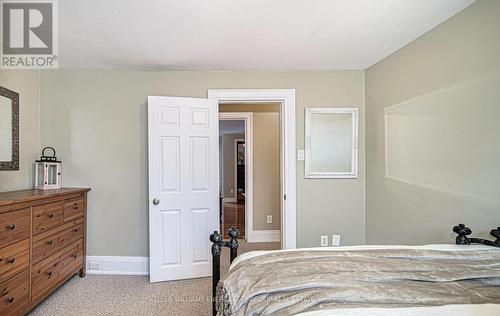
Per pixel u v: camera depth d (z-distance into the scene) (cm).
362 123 320
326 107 319
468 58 186
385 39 238
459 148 193
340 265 128
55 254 249
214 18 203
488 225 173
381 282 114
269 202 450
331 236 321
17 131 271
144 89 316
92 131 314
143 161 316
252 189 447
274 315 98
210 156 312
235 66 304
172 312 234
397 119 261
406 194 249
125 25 212
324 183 321
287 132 319
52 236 244
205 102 311
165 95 317
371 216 308
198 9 190
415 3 184
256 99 319
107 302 249
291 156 319
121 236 316
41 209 229
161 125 295
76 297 258
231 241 175
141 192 316
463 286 112
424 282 115
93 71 313
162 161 296
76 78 312
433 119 217
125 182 316
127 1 180
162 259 295
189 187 305
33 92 298
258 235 448
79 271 300
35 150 301
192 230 305
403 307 96
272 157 450
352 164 320
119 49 257
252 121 448
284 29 221
